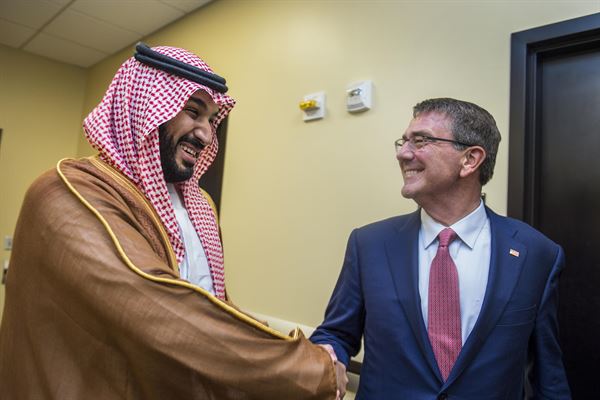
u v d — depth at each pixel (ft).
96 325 1.84
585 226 3.93
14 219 10.77
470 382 2.49
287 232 6.17
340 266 5.43
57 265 1.83
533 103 4.17
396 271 2.91
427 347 2.61
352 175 5.45
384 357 2.77
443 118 2.87
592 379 3.78
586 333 3.84
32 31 9.94
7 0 8.49
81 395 1.88
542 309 2.68
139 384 1.82
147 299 1.68
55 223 1.89
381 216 5.08
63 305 1.90
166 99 2.44
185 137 2.65
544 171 4.21
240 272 6.78
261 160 6.73
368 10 5.54
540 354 2.72
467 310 2.68
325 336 3.14
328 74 5.92
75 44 10.64
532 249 2.77
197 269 2.72
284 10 6.74
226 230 7.12
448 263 2.76
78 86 12.28
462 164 2.83
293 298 5.94
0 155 10.62
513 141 4.08
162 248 2.32
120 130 2.51
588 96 4.03
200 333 1.68
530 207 4.07
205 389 1.71
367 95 5.30
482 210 2.96
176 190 2.95
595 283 3.84
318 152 5.91
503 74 4.24
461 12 4.63
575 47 4.02
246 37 7.35
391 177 5.04
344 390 2.15
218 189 7.34
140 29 9.57
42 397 1.93
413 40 5.01
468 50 4.53
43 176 2.19
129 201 2.23
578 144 4.04
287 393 1.75
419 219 3.13
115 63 11.09
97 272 1.73
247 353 1.71
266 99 6.81
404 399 2.62
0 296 10.46
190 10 8.59
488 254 2.81
